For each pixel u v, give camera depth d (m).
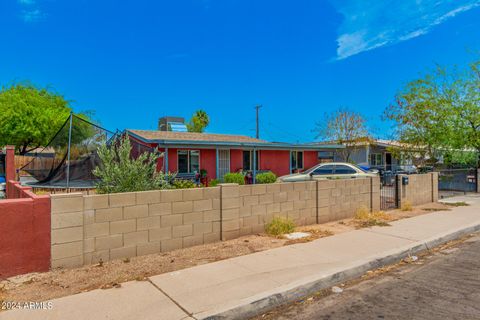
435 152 18.75
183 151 18.64
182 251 5.92
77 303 3.83
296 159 23.39
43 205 4.71
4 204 4.43
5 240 4.45
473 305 3.99
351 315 3.81
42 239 4.71
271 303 4.05
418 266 5.60
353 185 9.48
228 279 4.59
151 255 5.66
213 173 19.69
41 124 24.83
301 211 8.16
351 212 9.38
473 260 5.84
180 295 4.06
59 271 4.79
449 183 16.80
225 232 6.69
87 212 5.08
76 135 11.23
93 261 5.15
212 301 3.90
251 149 20.28
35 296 4.01
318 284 4.60
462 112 16.59
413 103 18.92
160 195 5.82
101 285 4.36
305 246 6.30
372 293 4.45
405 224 8.42
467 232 8.02
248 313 3.84
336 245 6.39
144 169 7.21
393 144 24.02
